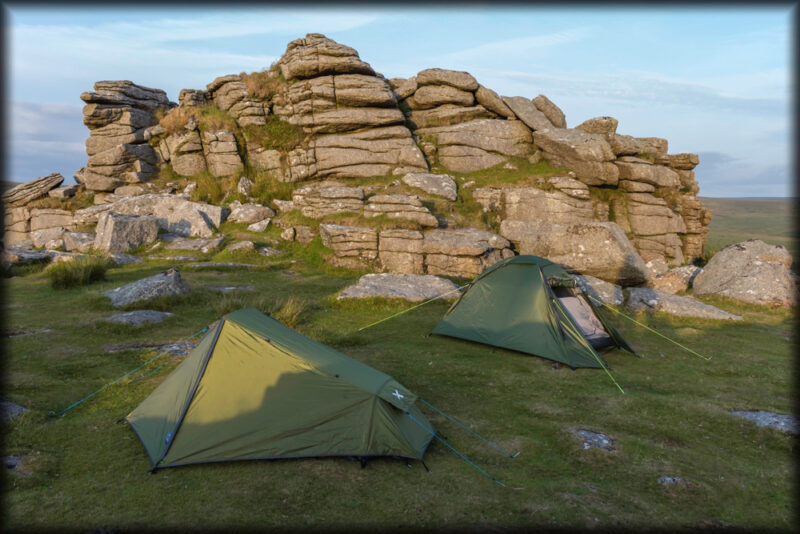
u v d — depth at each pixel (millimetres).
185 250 20188
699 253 27094
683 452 6008
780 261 16906
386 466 5469
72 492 4750
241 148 27531
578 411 7227
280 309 12234
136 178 26516
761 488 5234
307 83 26859
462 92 29016
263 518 4430
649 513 4680
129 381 7688
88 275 15078
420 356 9758
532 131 28469
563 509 4695
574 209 23484
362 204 21422
